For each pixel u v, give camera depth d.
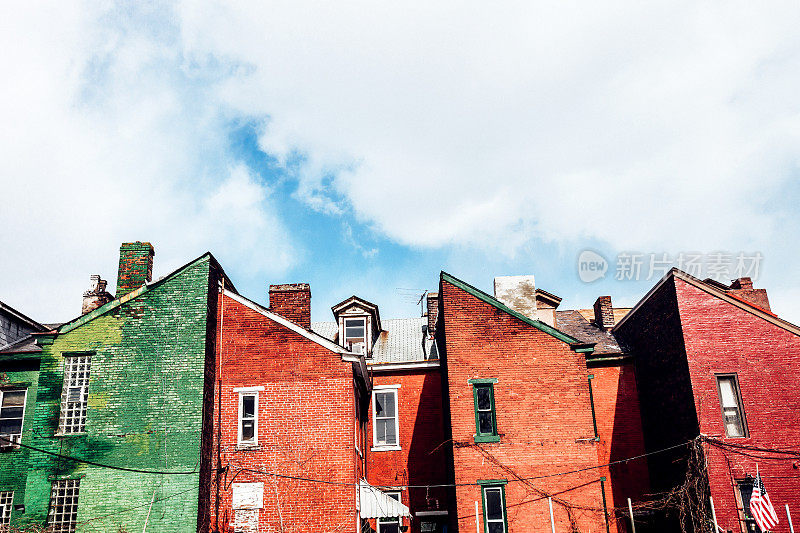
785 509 19.08
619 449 23.80
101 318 18.78
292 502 18.16
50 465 17.47
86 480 17.33
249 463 18.52
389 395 25.00
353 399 19.25
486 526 19.86
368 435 24.31
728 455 19.58
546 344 21.64
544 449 20.58
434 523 23.20
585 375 21.28
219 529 17.91
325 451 18.58
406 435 24.28
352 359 19.36
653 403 23.27
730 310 21.14
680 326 21.12
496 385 21.33
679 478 21.11
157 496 17.17
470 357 21.66
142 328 18.73
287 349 19.58
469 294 22.36
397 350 27.47
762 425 19.94
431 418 24.42
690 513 19.91
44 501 17.27
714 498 19.22
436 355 26.27
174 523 16.94
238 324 19.84
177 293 19.09
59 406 18.05
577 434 20.70
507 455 20.55
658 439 22.77
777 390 20.28
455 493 20.42
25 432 19.38
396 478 23.77
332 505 18.11
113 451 17.59
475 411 21.06
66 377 18.34
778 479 19.36
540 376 21.34
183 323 18.80
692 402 20.27
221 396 19.17
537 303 27.45
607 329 27.64
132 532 16.84
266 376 19.33
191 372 18.31
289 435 18.77
